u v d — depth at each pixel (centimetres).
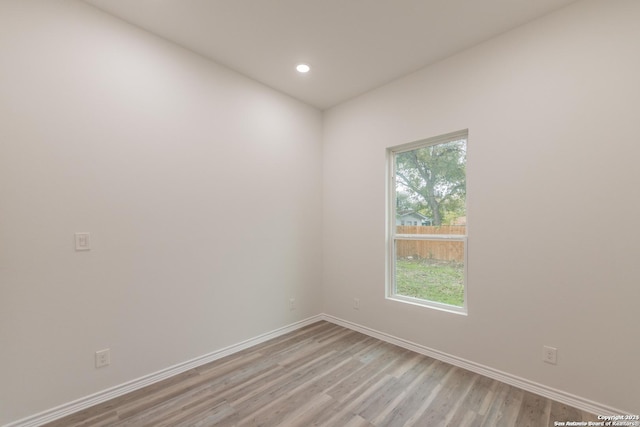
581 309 197
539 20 215
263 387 224
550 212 210
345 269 357
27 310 179
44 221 185
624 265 182
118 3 203
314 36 239
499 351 233
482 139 244
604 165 190
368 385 227
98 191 206
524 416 189
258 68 287
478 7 205
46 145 185
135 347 223
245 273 297
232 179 288
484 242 242
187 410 197
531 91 219
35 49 182
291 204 345
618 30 186
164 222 239
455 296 269
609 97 188
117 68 216
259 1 200
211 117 272
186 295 253
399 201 318
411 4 203
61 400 190
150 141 232
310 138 369
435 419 187
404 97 300
